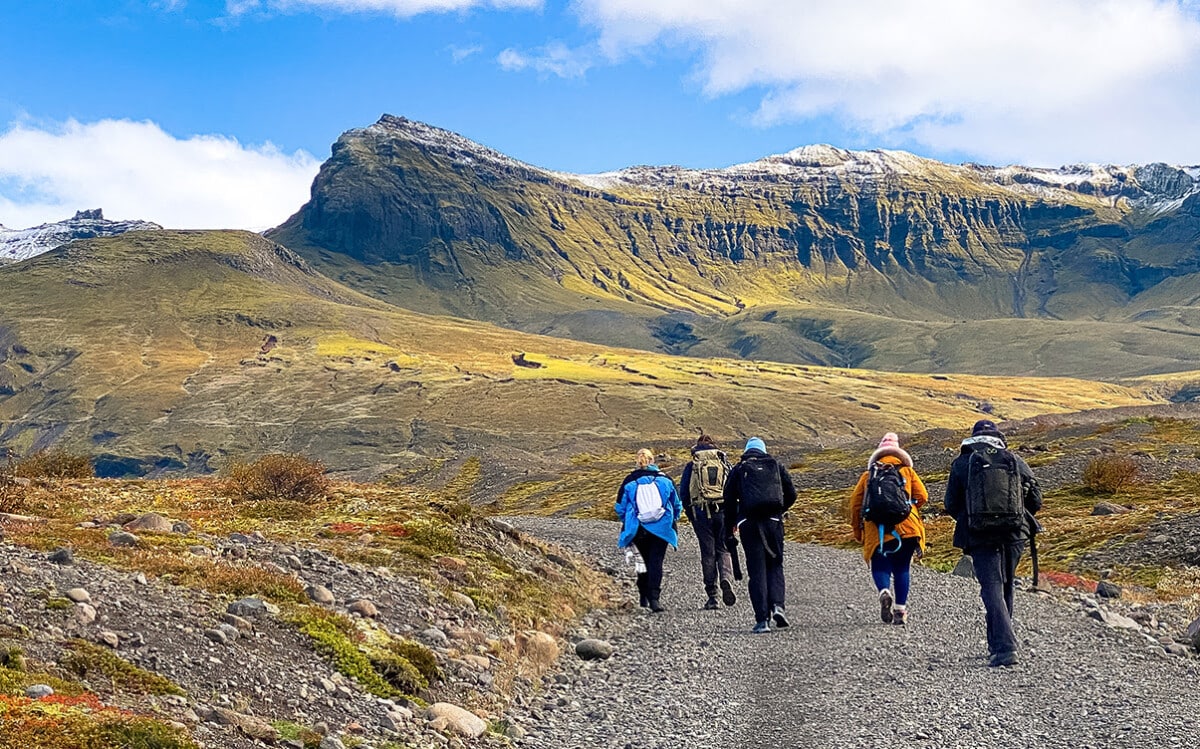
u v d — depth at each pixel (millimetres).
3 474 20703
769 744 9273
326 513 20906
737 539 18109
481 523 20281
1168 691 11031
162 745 6766
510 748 9273
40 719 6578
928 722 9820
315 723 8500
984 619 15562
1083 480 45375
